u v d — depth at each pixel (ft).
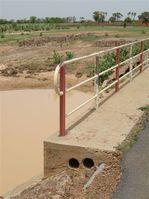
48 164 22.11
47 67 128.36
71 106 70.08
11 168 40.22
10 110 67.92
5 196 27.58
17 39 241.76
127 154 21.56
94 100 30.68
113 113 28.12
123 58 67.00
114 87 37.11
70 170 21.44
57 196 19.20
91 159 21.18
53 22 518.78
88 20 517.14
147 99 32.40
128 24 449.06
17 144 48.06
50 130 54.19
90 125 25.25
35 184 22.11
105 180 19.63
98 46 200.03
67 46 205.77
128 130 24.38
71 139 22.41
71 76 108.47
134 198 18.21
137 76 43.86
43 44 217.97
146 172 20.15
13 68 129.49
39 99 80.53
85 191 19.04
